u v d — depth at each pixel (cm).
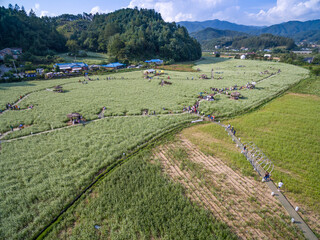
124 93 5694
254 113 4188
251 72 9056
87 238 1516
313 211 1772
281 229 1597
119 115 4122
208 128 3469
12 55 10500
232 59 15912
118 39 13462
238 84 6750
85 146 2861
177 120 3800
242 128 3462
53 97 5306
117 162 2514
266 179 2155
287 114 4088
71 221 1681
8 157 2566
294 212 1753
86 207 1816
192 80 7544
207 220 1655
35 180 2144
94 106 4578
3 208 1789
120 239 1507
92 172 2275
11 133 3219
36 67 9319
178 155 2633
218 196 1925
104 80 7656
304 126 3503
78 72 8900
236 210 1780
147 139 3086
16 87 6381
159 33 16562
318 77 7550
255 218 1703
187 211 1742
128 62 12112
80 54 13512
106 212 1745
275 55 18750
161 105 4641
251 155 2588
